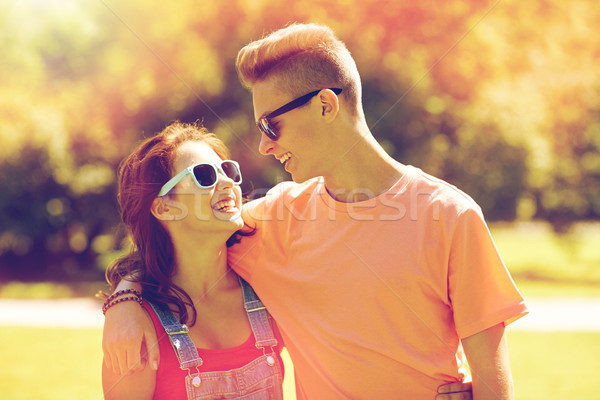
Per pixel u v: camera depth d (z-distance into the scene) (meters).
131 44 12.71
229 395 2.20
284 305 2.38
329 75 2.27
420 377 2.21
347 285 2.25
